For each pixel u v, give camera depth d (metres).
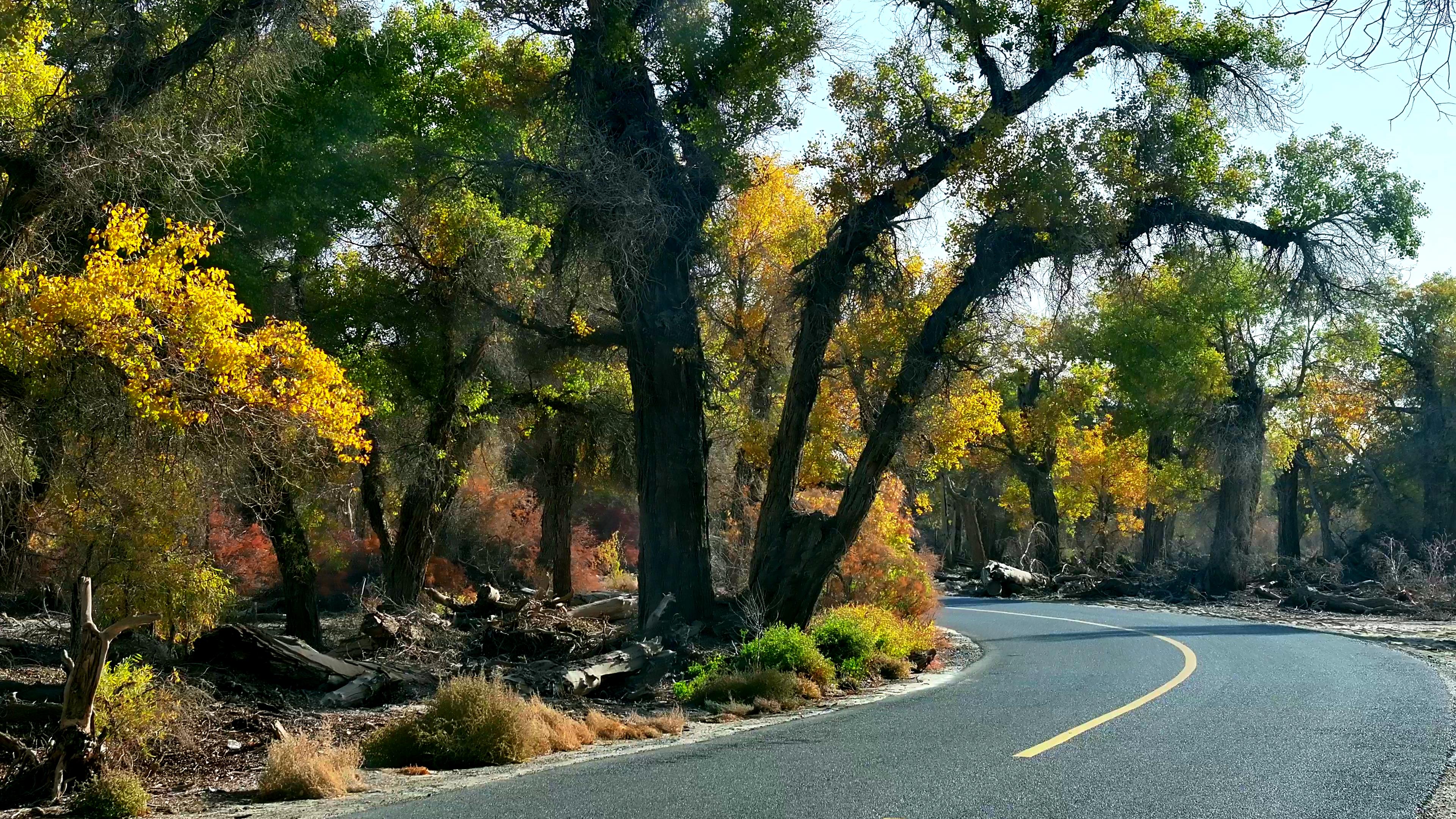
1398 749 8.52
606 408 28.19
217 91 15.21
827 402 28.91
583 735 10.58
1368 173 21.25
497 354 25.66
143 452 12.45
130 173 13.70
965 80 18.98
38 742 9.28
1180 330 34.25
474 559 42.22
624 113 18.77
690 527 18.53
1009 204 17.83
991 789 7.21
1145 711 10.73
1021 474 50.59
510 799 7.34
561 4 18.66
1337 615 29.98
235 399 11.48
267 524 19.94
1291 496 54.41
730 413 27.80
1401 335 47.28
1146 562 51.75
